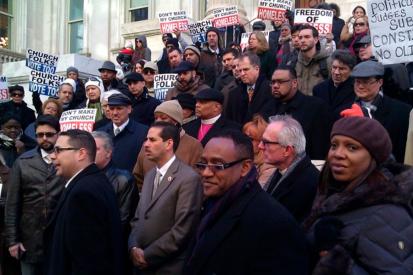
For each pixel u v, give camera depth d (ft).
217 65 29.96
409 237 8.63
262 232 9.27
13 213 18.47
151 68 31.32
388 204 8.88
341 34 28.60
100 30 61.72
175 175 14.89
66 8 65.62
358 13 28.19
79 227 12.62
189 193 14.42
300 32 22.15
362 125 9.38
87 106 27.68
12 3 65.62
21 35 64.95
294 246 9.22
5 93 33.35
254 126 15.01
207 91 18.48
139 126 20.56
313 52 22.11
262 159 14.84
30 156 18.65
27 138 24.80
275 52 30.22
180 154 17.33
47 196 18.26
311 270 9.44
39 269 18.43
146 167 17.69
